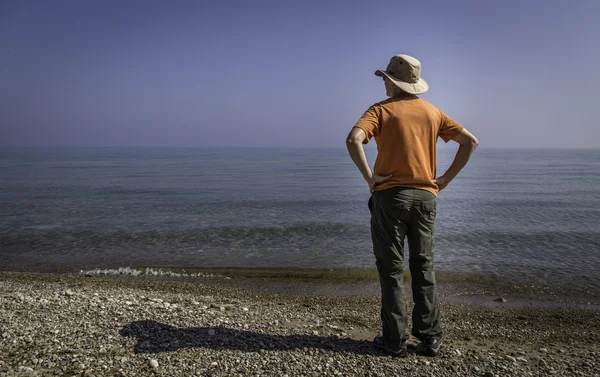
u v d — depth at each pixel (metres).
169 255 9.52
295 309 5.40
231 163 87.94
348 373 2.85
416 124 2.94
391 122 2.92
